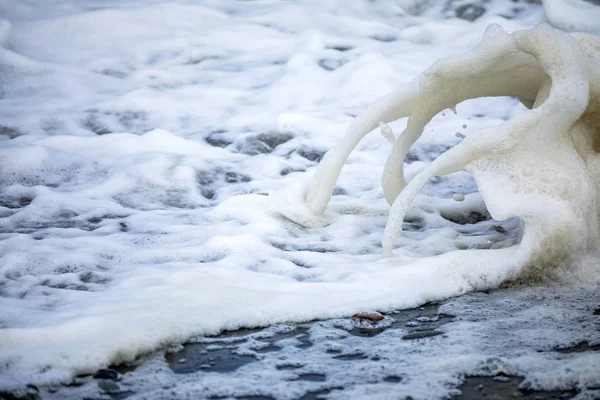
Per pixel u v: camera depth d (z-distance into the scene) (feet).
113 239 44.14
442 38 84.02
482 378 27.50
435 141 62.39
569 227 37.55
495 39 41.24
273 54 81.00
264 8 91.86
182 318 32.30
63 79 72.49
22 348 29.30
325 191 47.47
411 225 48.55
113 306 33.06
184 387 27.32
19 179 55.06
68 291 35.83
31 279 38.01
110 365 29.09
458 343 30.71
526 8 89.30
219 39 83.20
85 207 49.96
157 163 56.34
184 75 76.07
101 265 40.32
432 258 39.01
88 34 81.71
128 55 79.00
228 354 30.35
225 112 68.95
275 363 29.45
